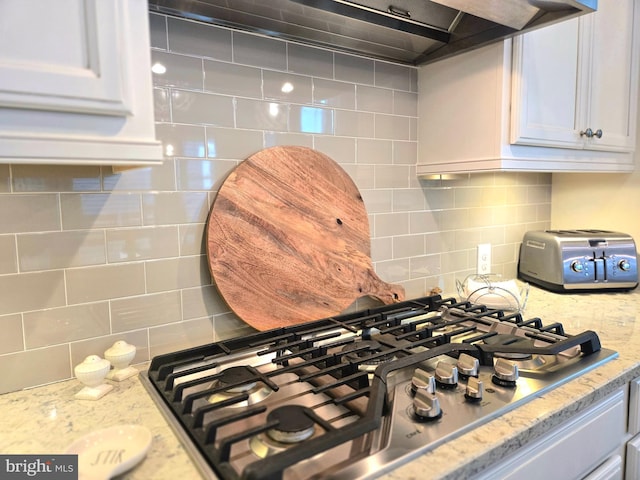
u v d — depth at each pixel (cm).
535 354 88
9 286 83
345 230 123
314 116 118
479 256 162
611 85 141
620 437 93
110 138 64
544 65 119
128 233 94
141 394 83
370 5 98
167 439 67
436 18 108
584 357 93
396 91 134
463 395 77
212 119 102
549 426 72
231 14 97
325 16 99
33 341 86
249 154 108
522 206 176
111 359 88
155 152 67
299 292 114
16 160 57
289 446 63
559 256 150
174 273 100
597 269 150
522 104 114
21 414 76
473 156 122
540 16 101
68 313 89
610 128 144
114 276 93
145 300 97
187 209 101
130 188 94
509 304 130
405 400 76
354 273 125
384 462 59
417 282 146
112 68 62
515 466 69
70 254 88
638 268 161
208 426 61
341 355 89
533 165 123
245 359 99
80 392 83
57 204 86
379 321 115
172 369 87
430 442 63
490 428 67
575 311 131
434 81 133
